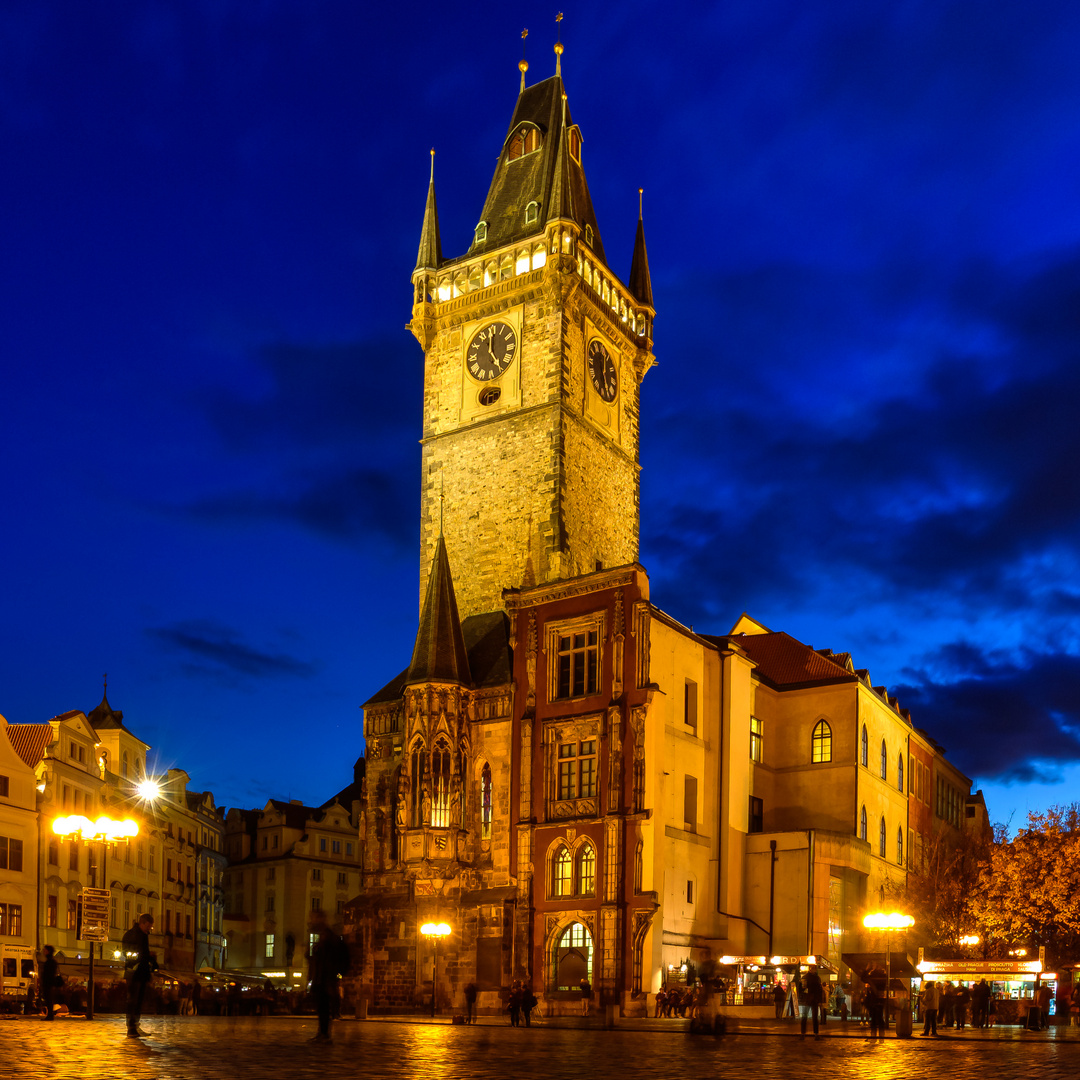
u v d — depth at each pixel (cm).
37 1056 2170
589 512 8738
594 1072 2250
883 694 8962
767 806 8144
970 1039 4416
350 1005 7356
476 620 8425
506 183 9650
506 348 8881
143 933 2992
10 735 8519
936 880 8450
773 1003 6625
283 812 13525
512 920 7100
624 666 7069
